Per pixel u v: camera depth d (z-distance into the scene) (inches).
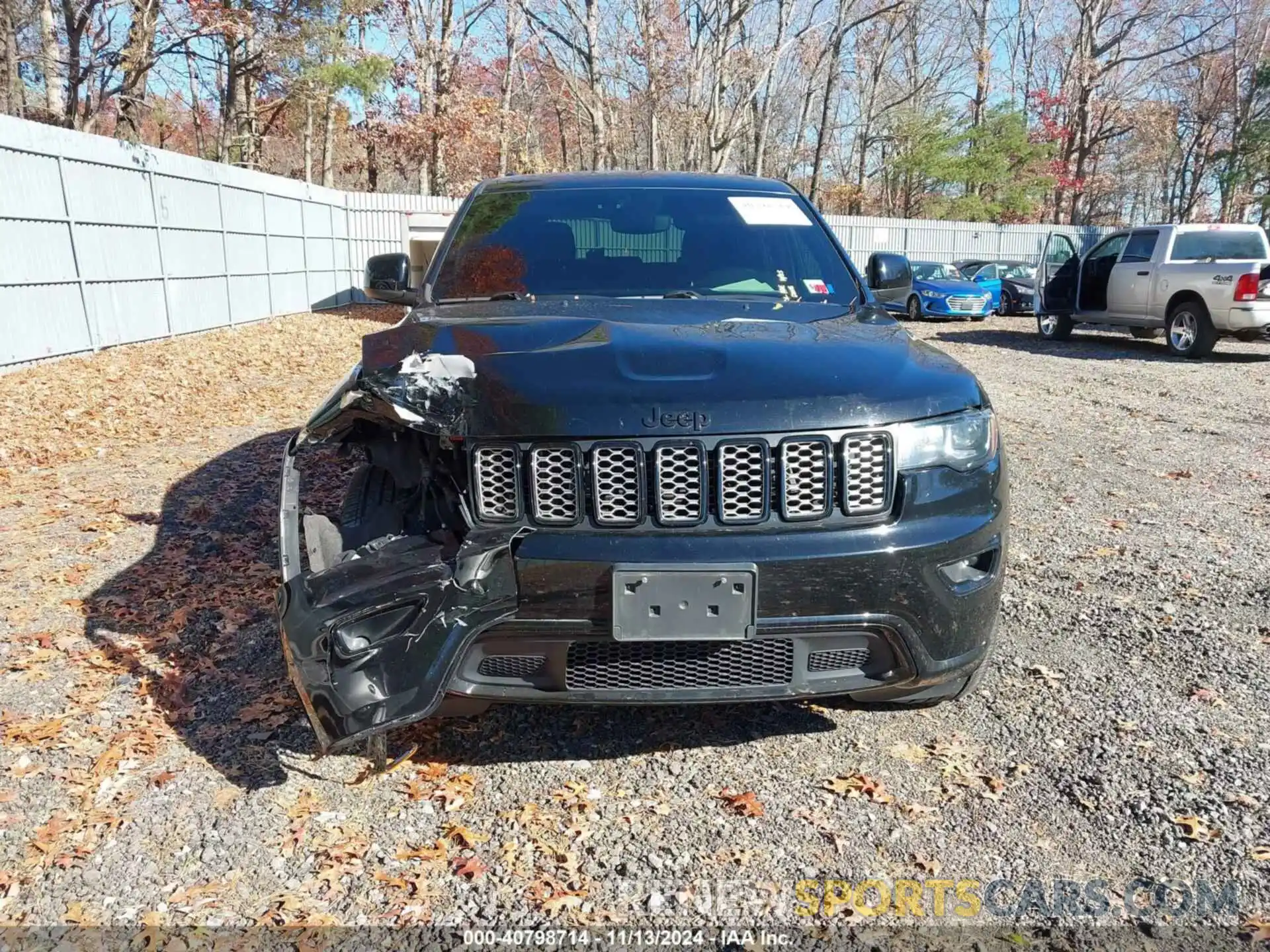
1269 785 101.7
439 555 94.7
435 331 112.3
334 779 105.7
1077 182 1770.4
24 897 86.5
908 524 93.7
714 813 98.9
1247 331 466.0
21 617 153.3
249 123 1087.0
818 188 1302.9
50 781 105.7
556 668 92.0
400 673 90.7
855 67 1668.3
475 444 92.0
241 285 679.7
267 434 305.4
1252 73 1685.5
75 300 463.2
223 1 766.5
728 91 1306.6
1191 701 121.2
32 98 775.1
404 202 955.3
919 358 106.6
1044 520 205.2
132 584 168.6
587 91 1434.5
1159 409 346.6
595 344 103.0
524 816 98.3
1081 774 104.8
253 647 140.0
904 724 116.5
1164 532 196.1
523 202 154.3
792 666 93.0
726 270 140.6
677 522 90.8
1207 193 2006.6
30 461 266.1
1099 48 1754.4
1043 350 555.2
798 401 92.5
